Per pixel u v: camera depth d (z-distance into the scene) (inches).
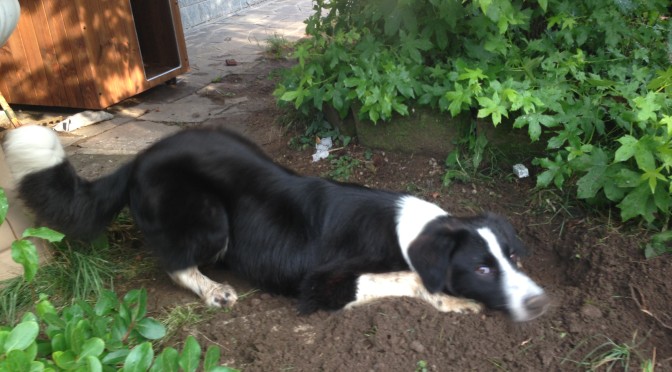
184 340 40.2
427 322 39.7
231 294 44.6
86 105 80.0
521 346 38.2
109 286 46.6
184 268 44.6
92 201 45.2
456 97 52.9
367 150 62.7
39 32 77.5
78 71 78.1
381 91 56.2
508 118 55.5
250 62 104.8
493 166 57.4
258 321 41.9
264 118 77.2
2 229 44.5
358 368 36.8
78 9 74.7
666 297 40.6
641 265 43.3
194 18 134.6
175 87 92.2
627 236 46.2
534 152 56.2
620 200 48.3
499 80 57.2
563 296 43.1
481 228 40.4
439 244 39.6
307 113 65.0
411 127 59.6
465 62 57.6
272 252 44.1
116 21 80.0
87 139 73.4
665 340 37.9
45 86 80.5
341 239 42.9
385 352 37.7
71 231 45.6
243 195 44.7
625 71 57.9
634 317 39.8
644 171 46.0
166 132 74.8
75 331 29.9
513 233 42.0
